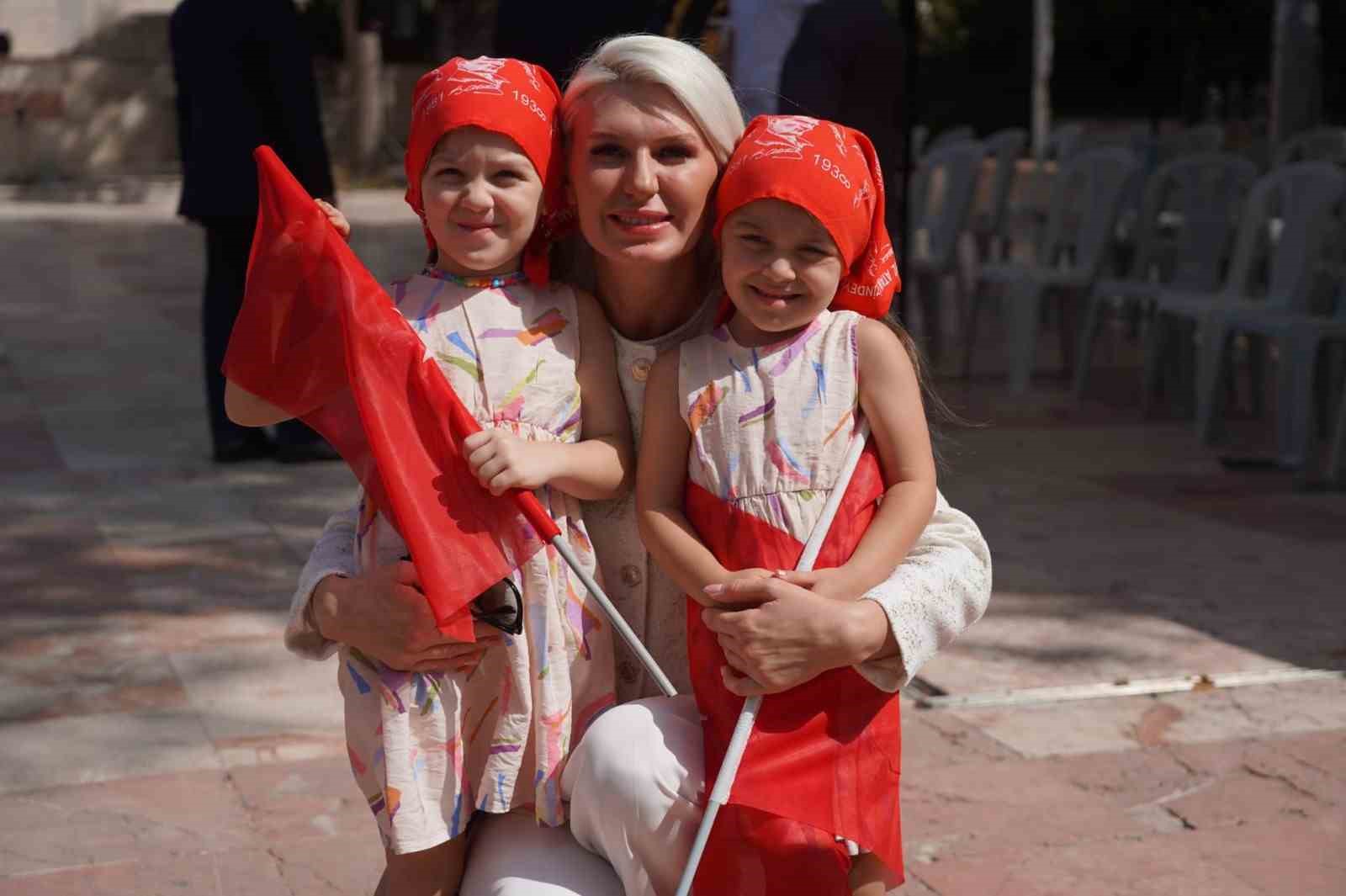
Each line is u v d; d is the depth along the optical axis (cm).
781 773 198
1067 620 480
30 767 373
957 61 2372
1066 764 378
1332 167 703
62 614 486
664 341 221
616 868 201
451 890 216
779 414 207
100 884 317
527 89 210
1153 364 785
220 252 679
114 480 662
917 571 206
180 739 392
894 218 666
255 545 564
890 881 214
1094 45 2323
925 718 407
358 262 205
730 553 207
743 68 550
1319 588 511
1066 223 922
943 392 848
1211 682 429
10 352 984
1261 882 320
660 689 220
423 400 202
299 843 336
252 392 210
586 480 209
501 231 210
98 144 2528
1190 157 824
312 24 2858
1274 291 727
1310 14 970
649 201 208
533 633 207
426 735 205
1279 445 689
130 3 2561
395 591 201
